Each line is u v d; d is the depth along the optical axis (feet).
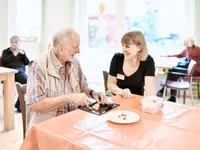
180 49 15.31
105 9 16.25
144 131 3.76
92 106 4.93
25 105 5.60
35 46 16.17
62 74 5.48
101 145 3.25
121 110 4.83
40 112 5.16
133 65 6.99
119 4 15.37
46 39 16.57
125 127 3.91
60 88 5.33
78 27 16.56
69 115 4.41
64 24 16.48
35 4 15.92
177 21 15.07
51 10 16.19
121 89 6.81
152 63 7.04
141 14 15.69
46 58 5.27
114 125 3.98
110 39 16.46
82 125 3.93
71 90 5.77
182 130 3.83
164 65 12.01
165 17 15.29
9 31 14.15
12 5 14.12
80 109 4.77
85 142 3.32
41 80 5.01
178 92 14.25
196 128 3.92
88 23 16.80
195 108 5.08
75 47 5.16
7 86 8.74
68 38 5.03
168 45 15.57
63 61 5.40
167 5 15.08
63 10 16.29
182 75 12.03
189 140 3.45
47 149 3.64
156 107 4.66
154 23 15.56
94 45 16.99
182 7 14.79
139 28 15.89
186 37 13.88
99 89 15.34
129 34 6.75
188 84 11.84
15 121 9.90
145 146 3.25
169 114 4.64
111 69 7.30
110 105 5.04
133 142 3.36
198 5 14.23
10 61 12.15
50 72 5.21
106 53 16.75
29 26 15.96
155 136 3.58
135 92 7.15
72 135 3.54
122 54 7.36
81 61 16.99
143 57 6.86
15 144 7.84
